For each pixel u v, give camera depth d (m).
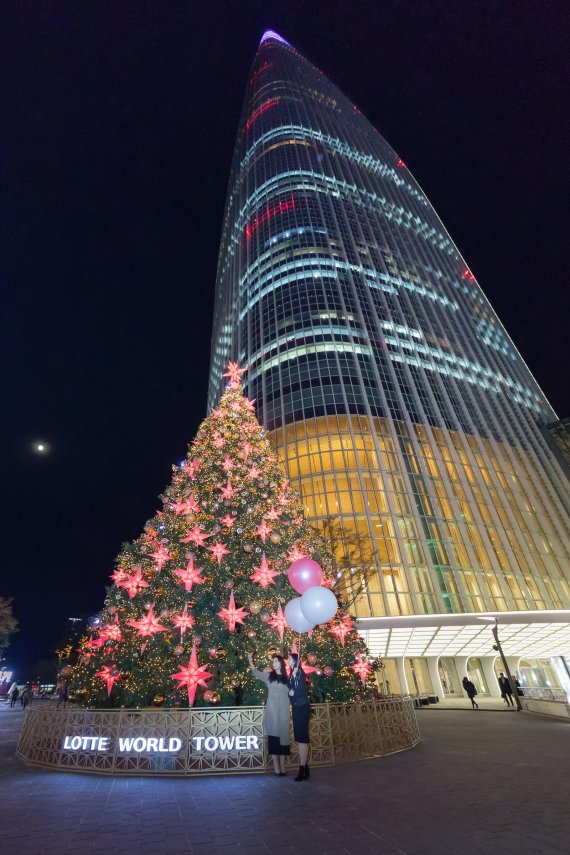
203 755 8.73
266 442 16.66
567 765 8.24
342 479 41.97
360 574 34.50
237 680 10.37
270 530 12.53
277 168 90.75
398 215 86.94
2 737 15.00
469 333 69.25
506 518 44.91
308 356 53.91
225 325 79.81
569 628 37.19
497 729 14.30
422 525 40.06
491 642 36.78
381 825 5.36
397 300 65.38
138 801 6.73
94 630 11.98
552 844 4.58
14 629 41.94
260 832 5.27
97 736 9.23
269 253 72.31
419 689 36.34
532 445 57.72
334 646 11.99
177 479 14.72
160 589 11.80
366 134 113.44
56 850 4.85
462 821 5.39
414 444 46.75
